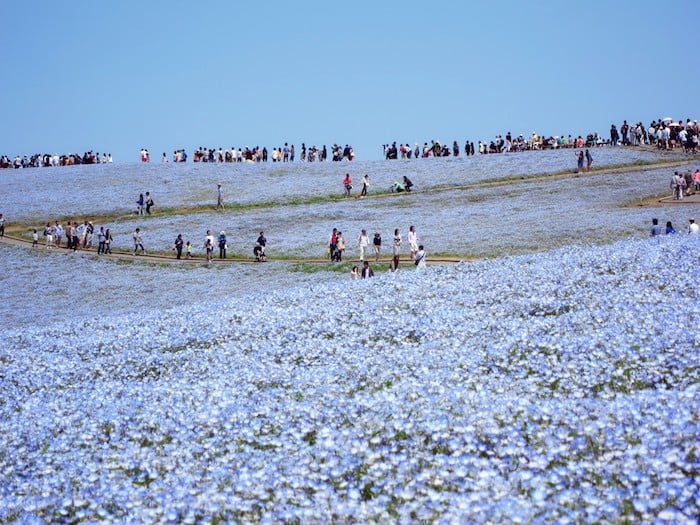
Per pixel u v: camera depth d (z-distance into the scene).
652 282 21.03
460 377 13.91
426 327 18.91
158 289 43.03
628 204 54.59
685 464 8.75
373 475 9.68
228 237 56.94
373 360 16.22
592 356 13.88
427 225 54.47
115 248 55.97
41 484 11.05
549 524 7.61
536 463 9.14
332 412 12.35
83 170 90.19
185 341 22.42
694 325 15.06
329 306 24.25
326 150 96.69
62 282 46.72
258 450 11.34
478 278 25.72
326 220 60.41
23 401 17.91
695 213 47.00
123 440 12.91
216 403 14.23
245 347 20.36
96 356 22.52
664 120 82.19
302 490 9.53
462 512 7.91
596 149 81.44
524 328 17.27
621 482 8.64
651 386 12.58
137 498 9.99
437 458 9.52
